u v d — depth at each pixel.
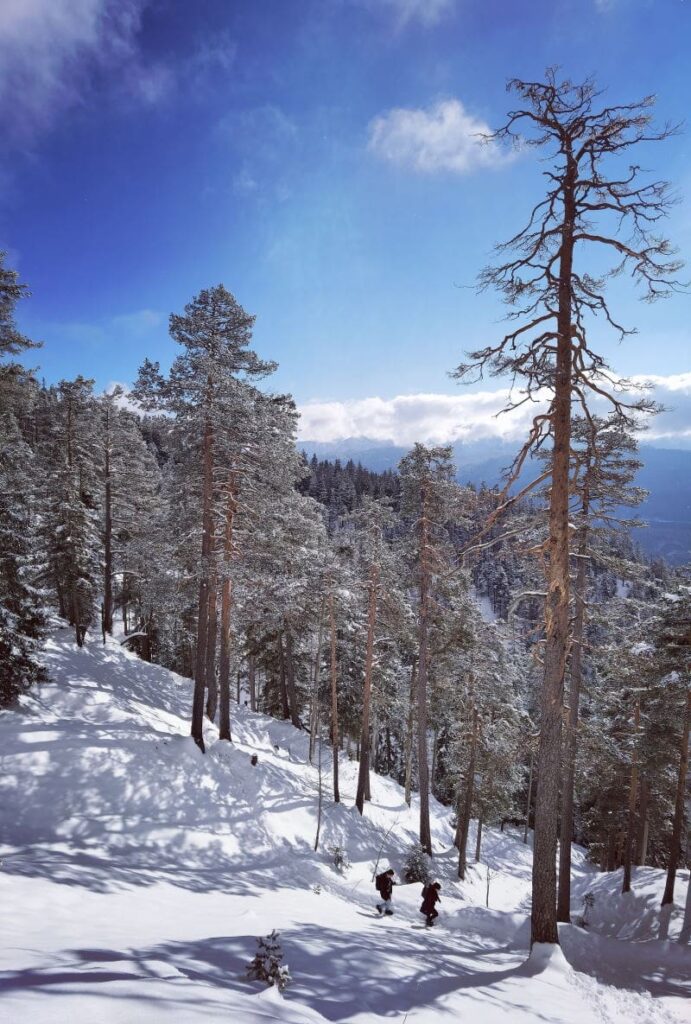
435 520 20.89
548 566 10.16
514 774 29.94
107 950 6.18
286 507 23.30
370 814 25.66
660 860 33.22
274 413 21.83
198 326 20.14
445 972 8.26
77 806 14.77
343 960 7.52
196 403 19.45
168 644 47.31
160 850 14.33
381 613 25.70
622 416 10.17
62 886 9.70
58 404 31.89
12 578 18.38
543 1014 7.20
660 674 19.39
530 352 9.88
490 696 26.27
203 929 8.59
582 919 20.81
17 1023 2.89
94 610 31.95
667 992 11.24
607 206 9.48
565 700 16.59
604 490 14.04
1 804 13.73
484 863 31.61
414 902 17.67
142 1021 3.14
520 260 10.22
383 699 31.14
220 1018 3.41
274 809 19.97
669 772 22.61
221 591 22.64
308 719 42.19
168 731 21.77
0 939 6.10
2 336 16.94
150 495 37.72
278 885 14.45
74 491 29.42
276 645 35.53
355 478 127.94
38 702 20.23
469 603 24.69
